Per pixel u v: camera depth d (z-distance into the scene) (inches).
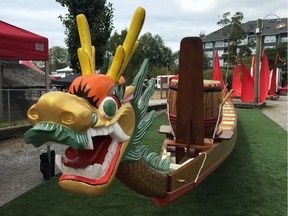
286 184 165.0
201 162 119.5
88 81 67.7
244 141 272.2
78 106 58.8
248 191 154.9
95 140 69.9
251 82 560.7
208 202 141.0
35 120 59.7
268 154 227.8
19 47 176.4
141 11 74.1
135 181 83.6
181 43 129.6
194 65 130.1
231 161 209.3
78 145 58.6
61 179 67.1
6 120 353.4
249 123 373.4
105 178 67.8
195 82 132.0
